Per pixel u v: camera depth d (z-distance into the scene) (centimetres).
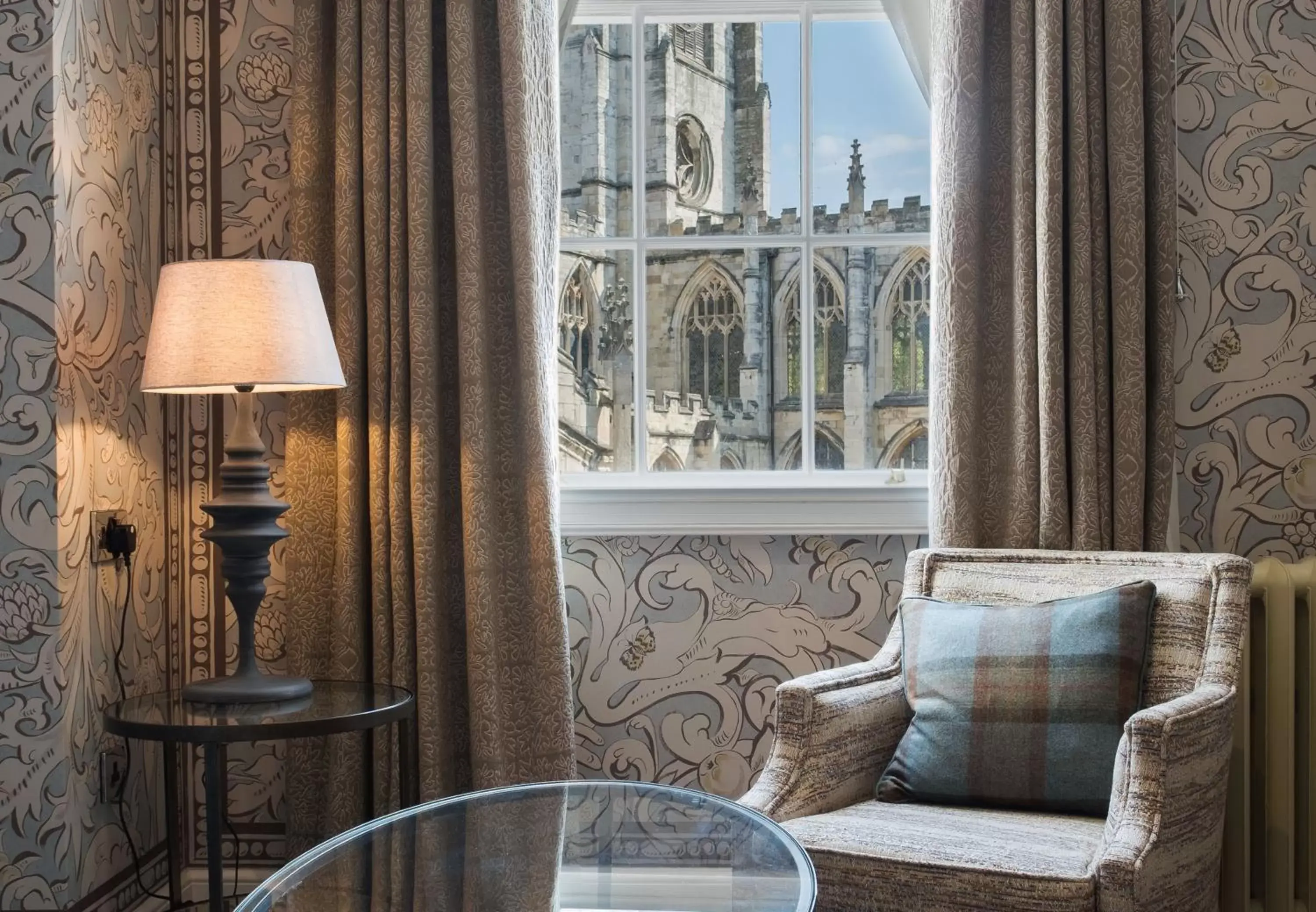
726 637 274
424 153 252
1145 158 246
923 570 234
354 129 255
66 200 226
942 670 207
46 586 223
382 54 254
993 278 254
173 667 275
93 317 238
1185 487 262
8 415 223
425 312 251
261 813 277
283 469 275
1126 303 241
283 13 275
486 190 260
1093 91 244
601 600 276
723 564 274
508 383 260
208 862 217
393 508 251
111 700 245
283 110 276
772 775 195
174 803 233
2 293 222
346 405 254
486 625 248
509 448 259
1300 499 260
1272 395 260
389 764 253
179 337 211
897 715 217
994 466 252
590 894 142
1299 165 259
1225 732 181
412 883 144
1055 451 240
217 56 277
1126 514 240
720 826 167
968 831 178
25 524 222
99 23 242
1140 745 167
